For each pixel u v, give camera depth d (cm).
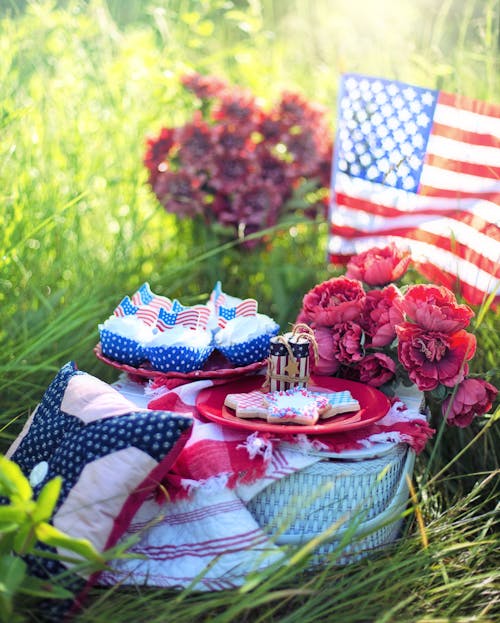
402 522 172
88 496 146
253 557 150
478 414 171
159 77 236
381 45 246
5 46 226
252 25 258
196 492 153
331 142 239
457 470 184
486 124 186
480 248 188
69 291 213
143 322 180
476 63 238
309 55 276
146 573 151
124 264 219
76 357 200
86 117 238
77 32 244
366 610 149
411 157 196
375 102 198
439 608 151
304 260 240
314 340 167
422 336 167
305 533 157
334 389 170
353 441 157
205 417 161
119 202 240
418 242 197
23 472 154
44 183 216
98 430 150
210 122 234
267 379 166
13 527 137
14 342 196
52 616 143
